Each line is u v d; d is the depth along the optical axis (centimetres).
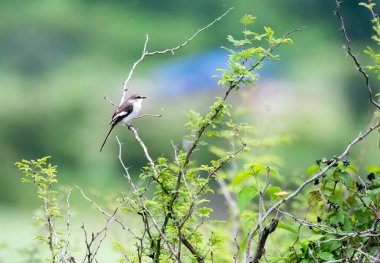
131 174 2522
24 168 590
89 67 3759
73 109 3059
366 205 555
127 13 4112
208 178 576
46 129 2944
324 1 3906
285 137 962
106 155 2631
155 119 2616
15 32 3922
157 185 584
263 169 586
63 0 4062
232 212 776
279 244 724
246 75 587
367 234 529
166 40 4022
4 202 2147
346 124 2498
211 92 2997
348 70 3036
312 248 553
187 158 580
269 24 4028
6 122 2980
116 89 3347
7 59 3828
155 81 3403
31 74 3719
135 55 3941
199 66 3488
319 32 3822
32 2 3984
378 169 575
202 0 4153
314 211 590
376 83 2686
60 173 2686
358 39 3744
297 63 3459
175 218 571
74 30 4006
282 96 2155
